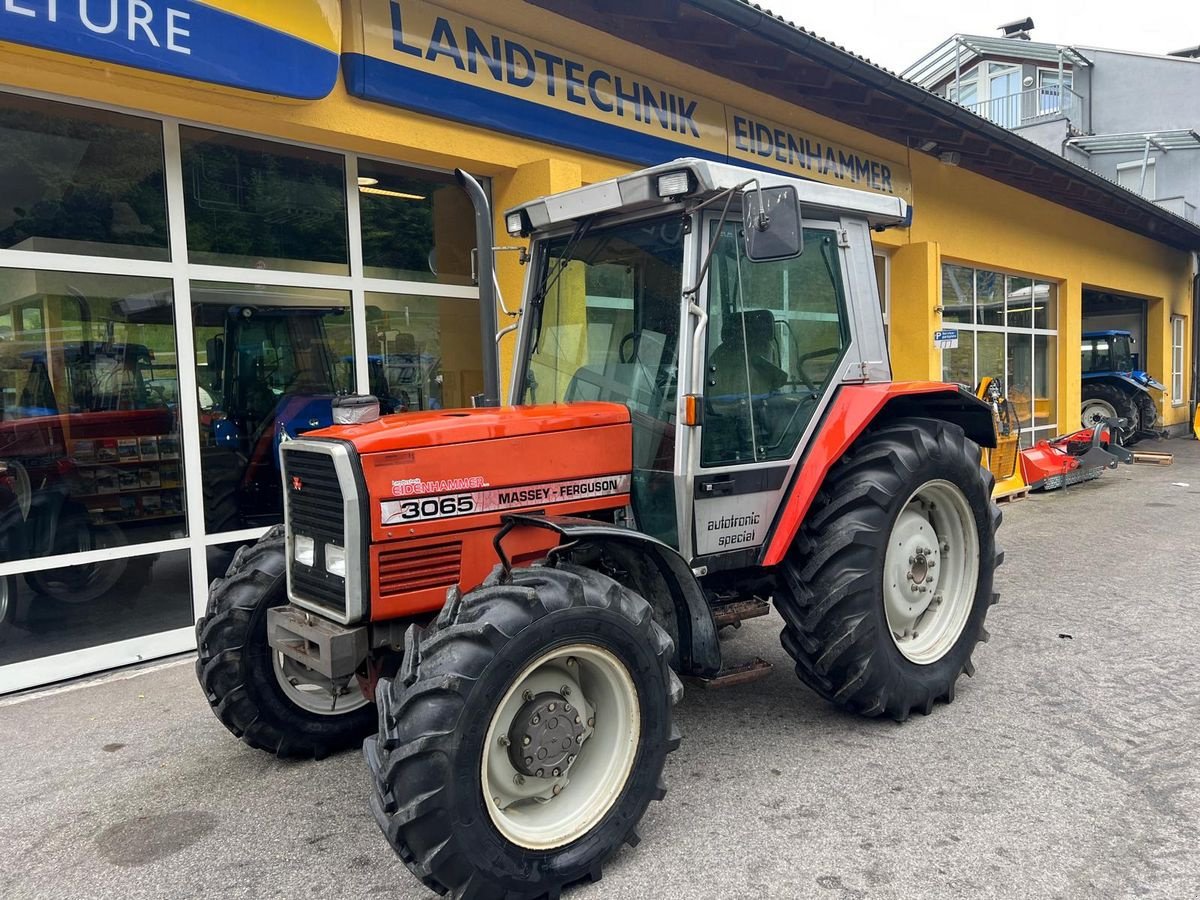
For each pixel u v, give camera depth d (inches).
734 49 264.8
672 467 122.3
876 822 111.3
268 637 121.1
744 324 131.9
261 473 206.5
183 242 191.3
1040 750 131.0
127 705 161.8
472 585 111.1
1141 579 233.1
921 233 383.6
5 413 171.0
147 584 188.9
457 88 213.9
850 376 146.3
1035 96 968.3
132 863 107.6
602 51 249.4
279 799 123.6
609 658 101.7
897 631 145.9
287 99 182.5
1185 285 716.7
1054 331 512.1
